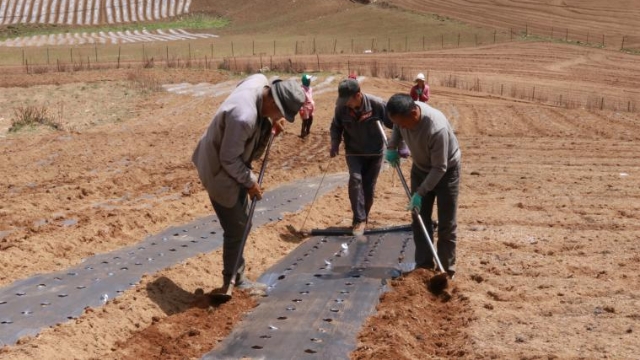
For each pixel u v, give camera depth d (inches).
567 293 313.0
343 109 410.0
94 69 1517.0
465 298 305.1
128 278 316.5
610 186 566.9
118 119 956.6
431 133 306.7
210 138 281.1
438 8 2532.0
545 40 2098.9
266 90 282.7
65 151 706.2
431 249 319.0
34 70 1510.8
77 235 383.2
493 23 2327.8
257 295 307.1
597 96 1408.7
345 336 261.1
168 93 1181.1
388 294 303.9
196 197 497.4
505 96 1379.2
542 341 260.2
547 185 575.8
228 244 299.3
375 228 434.6
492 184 581.3
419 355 249.4
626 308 294.2
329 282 323.6
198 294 305.9
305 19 2657.5
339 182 583.8
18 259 340.8
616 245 394.9
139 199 499.8
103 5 2947.8
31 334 252.1
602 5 2404.0
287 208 475.2
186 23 2778.1
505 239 410.6
